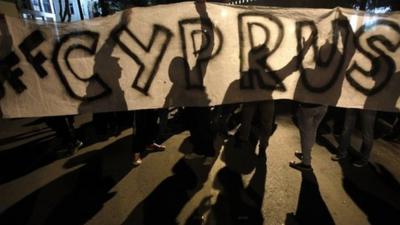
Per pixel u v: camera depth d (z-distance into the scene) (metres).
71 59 2.94
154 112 3.96
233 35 3.04
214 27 3.01
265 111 3.56
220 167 3.58
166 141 4.45
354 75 3.10
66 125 4.02
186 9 2.96
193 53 3.05
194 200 2.92
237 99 3.20
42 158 4.04
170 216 2.68
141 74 3.04
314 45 3.09
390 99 3.13
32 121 5.90
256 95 3.20
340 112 5.47
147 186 3.19
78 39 2.92
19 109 2.98
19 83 2.92
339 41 3.05
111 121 4.86
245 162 3.70
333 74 3.11
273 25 3.05
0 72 2.88
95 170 3.61
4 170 3.72
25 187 3.28
